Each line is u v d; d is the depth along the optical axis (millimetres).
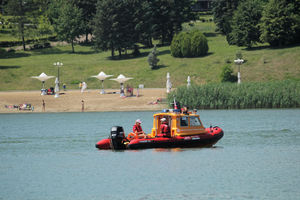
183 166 40438
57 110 115750
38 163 43594
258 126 70875
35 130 72875
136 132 47812
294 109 101062
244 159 43375
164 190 32688
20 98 131750
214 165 40750
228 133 63125
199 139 47875
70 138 62031
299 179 35406
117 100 123750
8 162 44500
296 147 50281
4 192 33125
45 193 32625
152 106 115062
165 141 46594
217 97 107000
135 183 34938
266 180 35188
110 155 47031
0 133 69188
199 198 30656
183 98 107938
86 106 118625
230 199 30328
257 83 112500
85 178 36906
